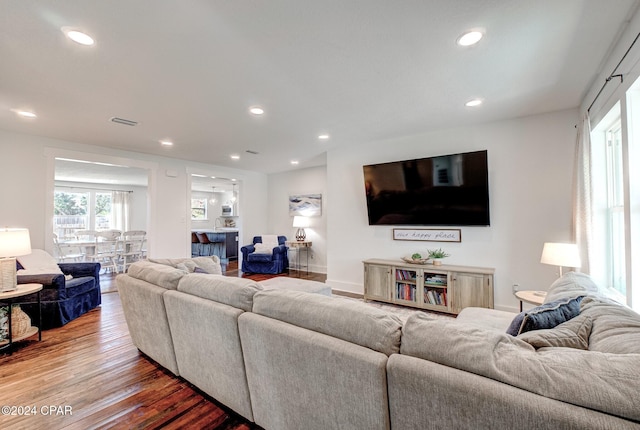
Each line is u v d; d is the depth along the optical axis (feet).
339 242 16.44
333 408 4.10
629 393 2.38
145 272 8.16
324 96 9.36
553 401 2.60
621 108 6.46
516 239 11.77
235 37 6.30
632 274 6.14
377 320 3.99
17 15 5.50
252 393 5.32
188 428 5.60
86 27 5.89
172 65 7.41
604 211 8.73
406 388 3.36
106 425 5.65
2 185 12.68
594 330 3.89
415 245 14.03
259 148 16.12
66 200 27.68
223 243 29.07
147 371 7.67
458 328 3.51
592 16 5.73
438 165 12.87
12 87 8.52
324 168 21.93
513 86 8.82
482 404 2.86
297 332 4.45
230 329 5.43
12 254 8.99
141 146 15.53
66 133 13.10
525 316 4.46
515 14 5.65
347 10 5.48
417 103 10.05
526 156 11.55
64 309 11.23
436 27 6.02
